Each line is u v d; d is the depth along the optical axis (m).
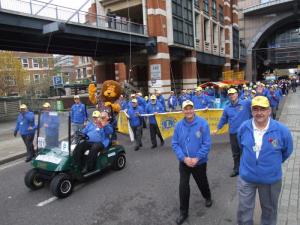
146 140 11.97
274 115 14.34
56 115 6.62
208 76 43.19
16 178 7.80
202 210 5.22
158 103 10.74
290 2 51.72
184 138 4.78
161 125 10.48
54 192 6.00
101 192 6.36
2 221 5.27
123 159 8.01
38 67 58.06
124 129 13.06
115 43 22.77
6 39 19.22
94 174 7.05
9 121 21.64
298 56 64.81
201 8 34.12
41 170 6.52
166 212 5.26
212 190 6.13
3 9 15.55
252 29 57.69
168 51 26.14
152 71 25.23
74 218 5.23
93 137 6.99
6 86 40.66
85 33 19.83
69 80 58.78
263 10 55.28
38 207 5.77
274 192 3.69
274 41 66.31
